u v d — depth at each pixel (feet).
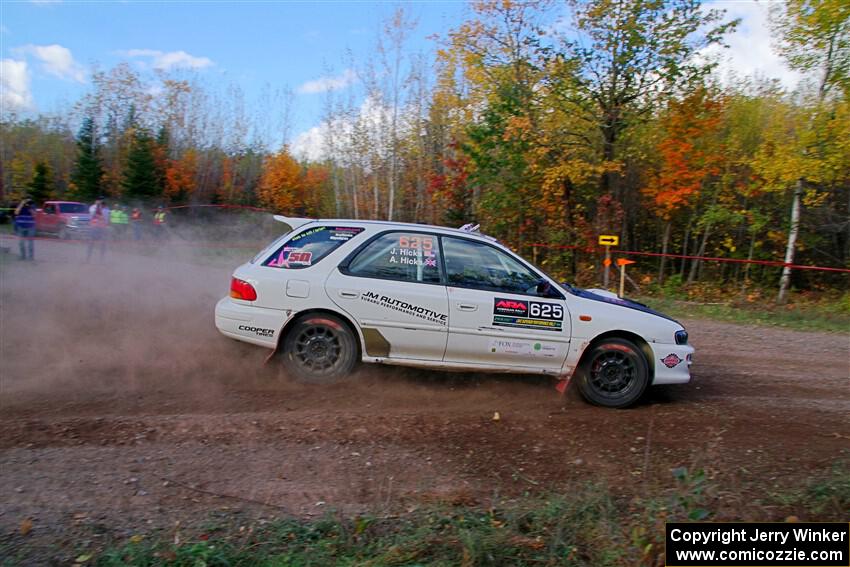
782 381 24.20
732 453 16.48
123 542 11.53
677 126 61.26
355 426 17.39
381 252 20.79
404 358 20.45
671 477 14.97
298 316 20.51
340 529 12.01
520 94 62.49
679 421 18.98
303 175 130.31
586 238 62.34
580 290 22.29
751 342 32.89
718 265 67.36
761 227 62.49
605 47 58.29
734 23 56.34
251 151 131.34
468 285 20.57
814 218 61.62
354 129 89.76
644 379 20.24
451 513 12.97
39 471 14.01
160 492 13.47
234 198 127.13
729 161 63.10
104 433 16.12
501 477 14.90
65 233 86.53
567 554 11.48
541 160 62.95
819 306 51.42
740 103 68.95
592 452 16.43
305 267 20.65
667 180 62.18
